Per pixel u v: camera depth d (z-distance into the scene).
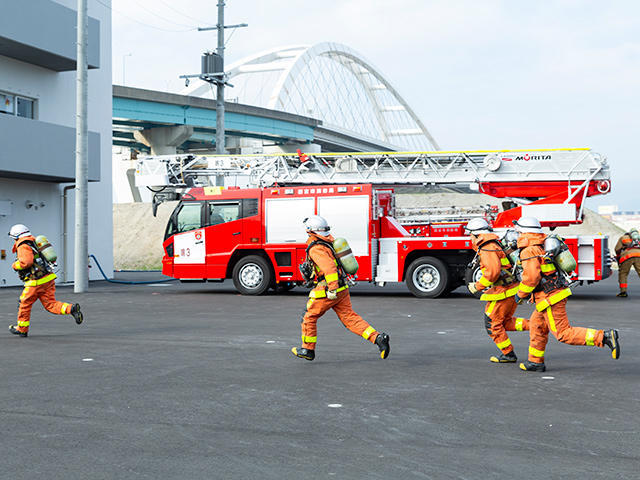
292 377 6.93
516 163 17.69
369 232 16.20
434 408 5.61
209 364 7.68
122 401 5.90
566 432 4.89
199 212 17.59
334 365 7.59
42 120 22.44
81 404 5.79
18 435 4.86
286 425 5.11
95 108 24.58
